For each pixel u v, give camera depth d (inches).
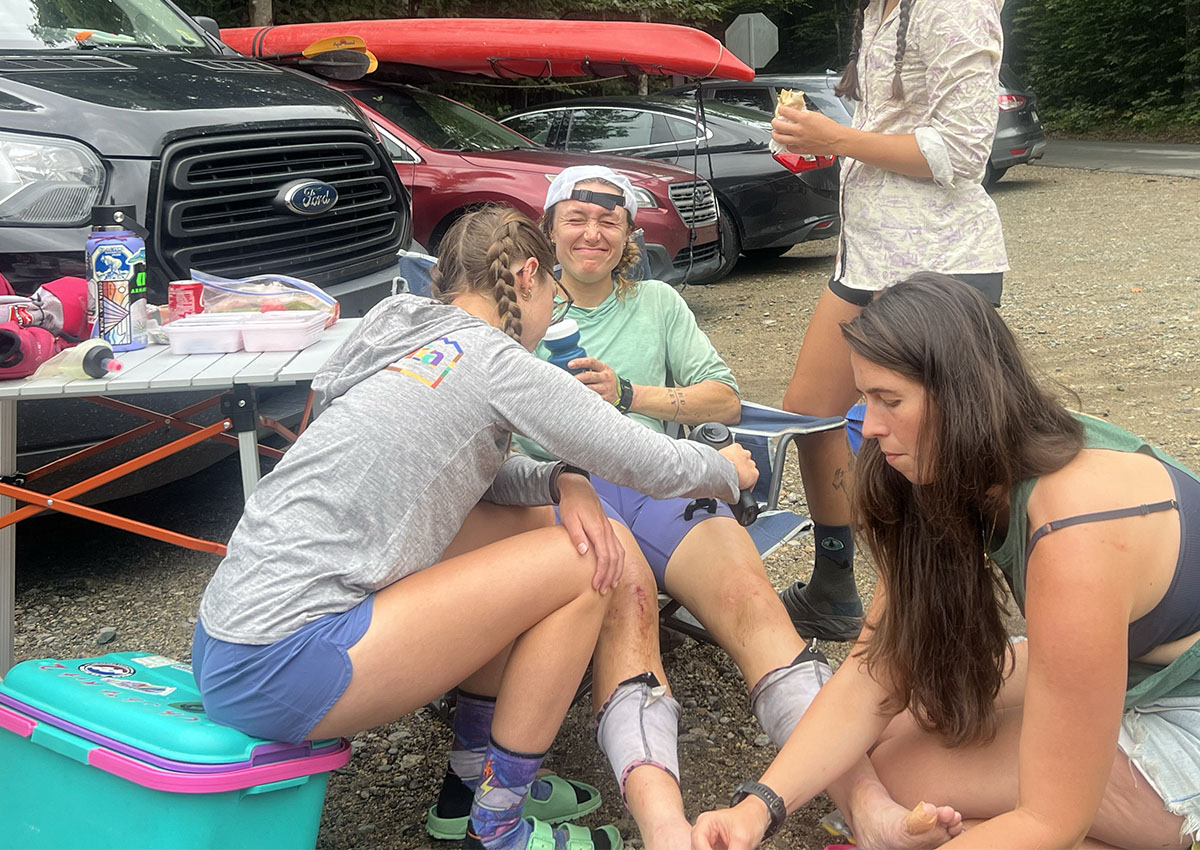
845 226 112.8
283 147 152.1
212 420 130.0
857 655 80.0
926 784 79.4
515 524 89.3
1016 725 79.5
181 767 68.8
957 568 73.3
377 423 73.9
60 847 74.1
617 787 98.2
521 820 81.4
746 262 389.4
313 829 75.9
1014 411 66.4
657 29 223.5
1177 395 204.2
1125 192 490.3
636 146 337.7
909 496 74.5
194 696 79.7
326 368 82.0
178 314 105.4
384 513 73.4
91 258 97.3
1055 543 65.6
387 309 80.7
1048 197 492.7
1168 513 67.2
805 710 85.0
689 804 94.0
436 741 106.0
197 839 69.7
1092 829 74.9
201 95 148.8
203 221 140.9
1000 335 67.7
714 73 227.6
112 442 113.6
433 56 239.0
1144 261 336.2
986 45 101.2
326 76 258.5
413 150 261.6
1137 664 73.3
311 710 71.1
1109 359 231.6
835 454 113.0
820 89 419.2
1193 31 843.4
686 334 112.8
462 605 73.5
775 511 111.5
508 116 367.9
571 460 77.7
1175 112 841.5
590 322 112.1
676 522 96.3
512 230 82.8
